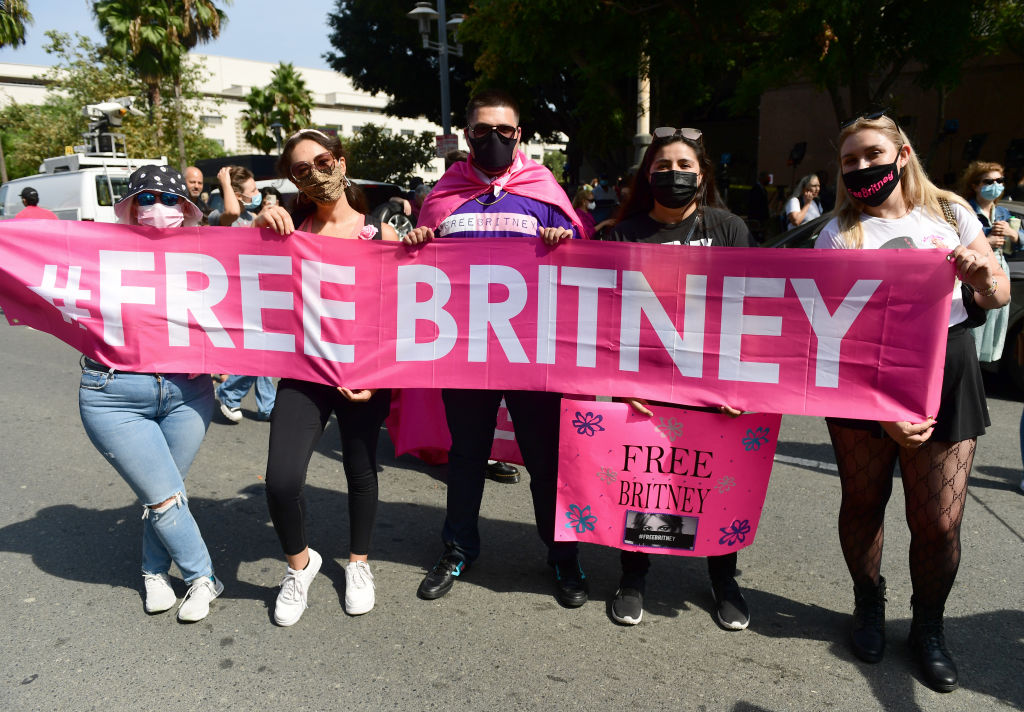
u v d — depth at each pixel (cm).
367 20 2709
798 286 258
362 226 300
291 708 235
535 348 285
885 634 272
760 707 235
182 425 284
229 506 400
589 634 277
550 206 295
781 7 1059
